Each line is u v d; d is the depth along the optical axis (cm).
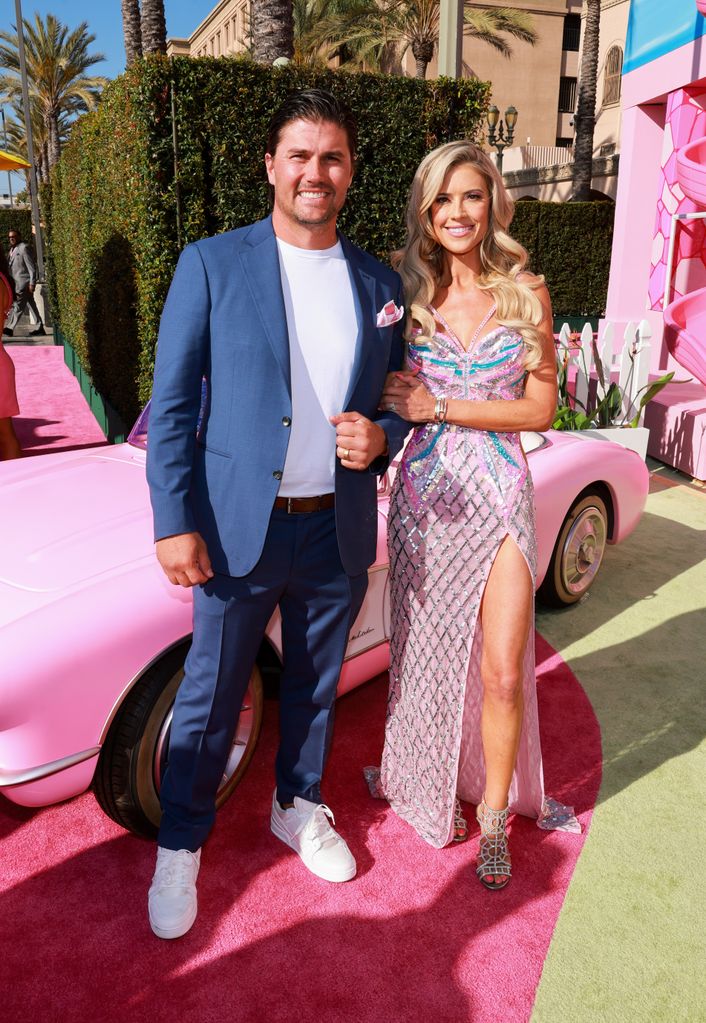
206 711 230
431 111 598
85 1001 210
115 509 302
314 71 550
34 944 227
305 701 254
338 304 218
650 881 257
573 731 338
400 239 621
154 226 529
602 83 3712
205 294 205
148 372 566
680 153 812
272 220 216
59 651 219
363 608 302
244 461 211
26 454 737
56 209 1244
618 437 652
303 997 212
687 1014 211
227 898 245
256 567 221
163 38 1953
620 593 477
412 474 254
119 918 237
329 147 200
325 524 229
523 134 4094
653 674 387
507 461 247
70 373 1211
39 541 276
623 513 451
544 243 1948
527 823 284
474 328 244
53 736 219
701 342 658
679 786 305
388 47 3147
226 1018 206
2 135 5406
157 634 234
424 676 259
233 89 523
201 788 237
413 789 271
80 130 816
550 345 246
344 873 251
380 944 230
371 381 225
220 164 531
